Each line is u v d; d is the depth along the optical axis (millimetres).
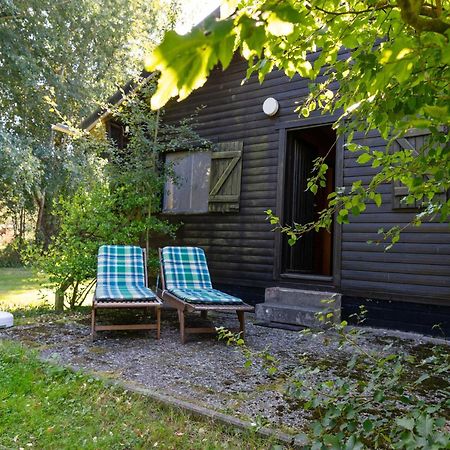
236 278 6137
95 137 6586
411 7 912
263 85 6066
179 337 4395
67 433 2188
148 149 6250
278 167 5820
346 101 1887
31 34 10750
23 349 3537
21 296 7766
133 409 2492
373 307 4953
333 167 7516
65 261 5875
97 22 11875
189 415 2455
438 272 4527
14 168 8688
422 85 1286
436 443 1131
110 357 3576
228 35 678
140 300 4258
